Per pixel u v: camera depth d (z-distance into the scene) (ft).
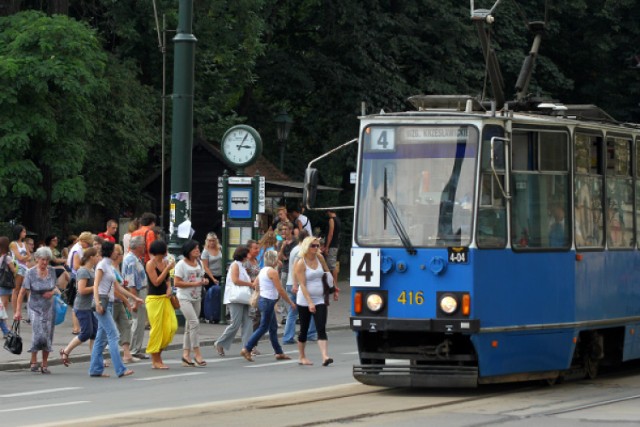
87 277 167.73
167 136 326.65
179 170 214.69
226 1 331.36
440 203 128.67
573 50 429.38
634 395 132.16
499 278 129.90
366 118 132.36
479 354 127.65
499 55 399.85
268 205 304.30
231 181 228.43
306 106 424.87
